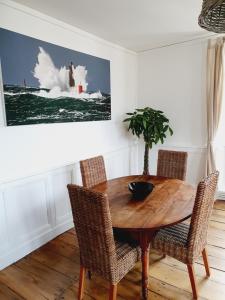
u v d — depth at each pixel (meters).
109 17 2.61
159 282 1.98
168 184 2.37
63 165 2.83
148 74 4.08
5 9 2.12
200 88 3.60
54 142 2.72
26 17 2.31
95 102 3.25
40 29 2.45
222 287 1.90
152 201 1.94
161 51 3.87
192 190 2.19
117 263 1.58
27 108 2.37
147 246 1.72
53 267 2.23
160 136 3.63
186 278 2.02
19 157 2.36
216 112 3.37
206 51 3.47
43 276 2.11
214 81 3.34
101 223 1.47
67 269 2.20
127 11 2.47
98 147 3.42
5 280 2.07
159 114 3.67
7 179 2.26
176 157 2.81
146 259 1.73
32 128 2.46
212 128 3.42
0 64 2.12
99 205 1.42
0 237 2.23
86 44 3.05
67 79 2.78
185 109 3.79
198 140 3.73
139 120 3.56
